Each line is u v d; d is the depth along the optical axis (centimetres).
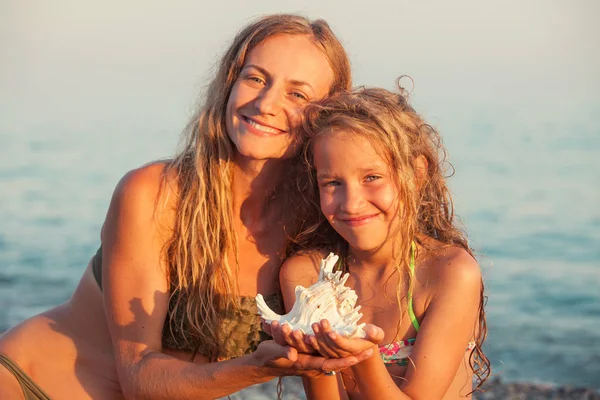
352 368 315
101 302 391
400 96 379
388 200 343
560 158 2234
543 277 1293
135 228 364
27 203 1820
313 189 377
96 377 380
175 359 347
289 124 363
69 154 2431
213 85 383
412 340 353
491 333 1027
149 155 2433
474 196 1834
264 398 644
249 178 379
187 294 375
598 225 1581
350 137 338
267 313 296
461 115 3003
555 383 823
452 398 369
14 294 1210
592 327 1043
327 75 377
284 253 390
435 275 356
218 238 377
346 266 381
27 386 369
